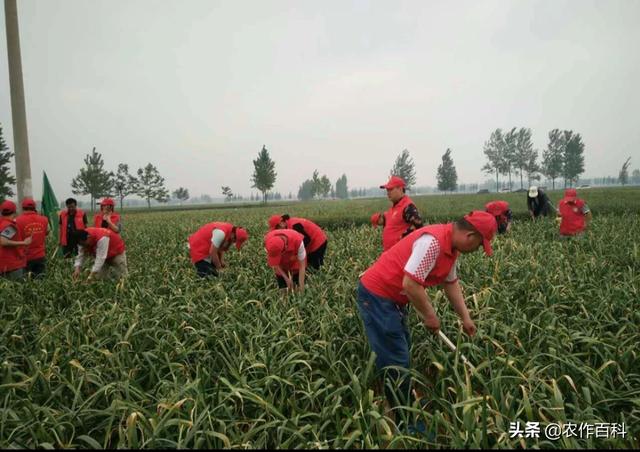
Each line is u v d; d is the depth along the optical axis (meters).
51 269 8.75
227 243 7.09
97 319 4.94
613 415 3.01
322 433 2.98
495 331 4.21
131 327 4.26
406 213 6.57
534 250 8.21
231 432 2.90
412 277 3.19
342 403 3.50
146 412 3.01
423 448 2.82
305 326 4.73
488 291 5.04
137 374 3.82
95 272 6.91
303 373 3.66
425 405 3.13
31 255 8.37
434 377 3.91
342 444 2.83
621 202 22.70
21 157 11.45
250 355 3.80
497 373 3.35
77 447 2.96
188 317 4.88
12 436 2.91
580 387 3.34
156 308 5.14
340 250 9.35
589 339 3.71
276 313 4.96
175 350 4.08
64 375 3.64
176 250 10.44
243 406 3.31
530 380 3.19
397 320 3.49
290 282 6.13
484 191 84.50
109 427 2.91
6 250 7.54
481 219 3.02
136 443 2.76
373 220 7.66
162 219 26.62
